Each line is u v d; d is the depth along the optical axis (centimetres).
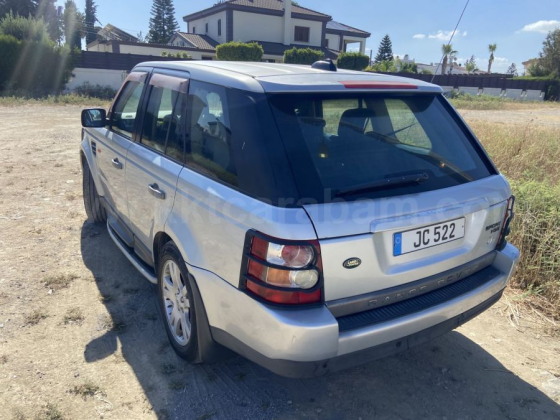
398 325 230
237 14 3988
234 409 267
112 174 399
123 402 268
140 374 292
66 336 326
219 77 270
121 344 321
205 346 264
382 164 246
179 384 284
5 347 309
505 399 286
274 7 4250
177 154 296
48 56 2366
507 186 292
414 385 295
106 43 4138
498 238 293
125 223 388
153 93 348
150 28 6384
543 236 440
